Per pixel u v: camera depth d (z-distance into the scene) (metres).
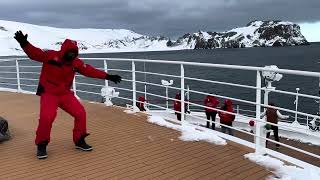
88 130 8.19
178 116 12.88
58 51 6.38
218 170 5.80
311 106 32.31
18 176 5.64
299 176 5.42
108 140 7.41
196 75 61.44
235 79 54.12
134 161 6.21
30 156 6.53
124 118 9.27
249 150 6.64
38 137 6.37
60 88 6.50
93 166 6.01
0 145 7.20
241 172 5.71
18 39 6.02
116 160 6.27
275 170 5.77
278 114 11.33
